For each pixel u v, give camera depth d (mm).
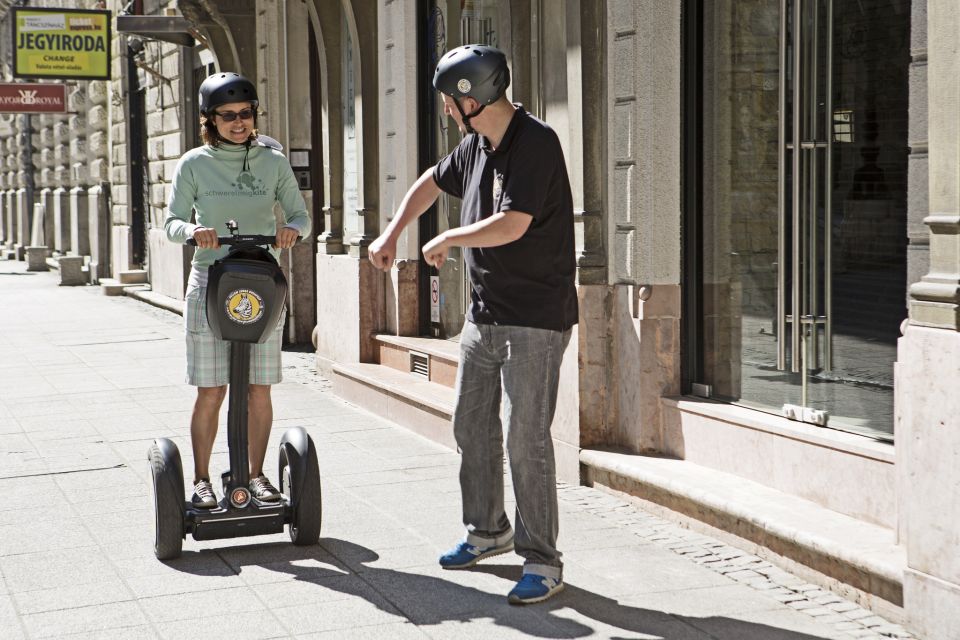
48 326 14781
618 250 6035
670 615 4195
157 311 16969
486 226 4180
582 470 6133
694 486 5211
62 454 7059
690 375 5949
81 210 25469
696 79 5820
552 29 6344
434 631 4047
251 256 4734
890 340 4742
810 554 4512
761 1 5445
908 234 4031
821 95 5125
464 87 4227
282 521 4945
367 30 9188
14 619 4184
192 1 12938
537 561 4387
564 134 6297
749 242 5555
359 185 9297
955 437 3717
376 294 9258
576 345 6098
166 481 4789
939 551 3811
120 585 4551
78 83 25141
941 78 3789
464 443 4684
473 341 4516
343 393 9070
